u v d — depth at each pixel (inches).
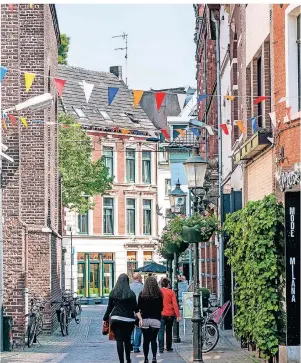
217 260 2066.9
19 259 1545.3
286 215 1081.4
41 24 1814.7
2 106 1530.5
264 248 1077.1
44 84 1807.3
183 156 3784.5
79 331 1995.6
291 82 1104.8
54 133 2220.7
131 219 3954.2
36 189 1836.9
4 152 1536.7
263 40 1278.3
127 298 1110.4
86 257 3757.4
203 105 2802.7
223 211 1772.9
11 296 1544.0
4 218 1545.3
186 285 2576.3
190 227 1202.0
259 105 1389.0
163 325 1422.2
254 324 1100.5
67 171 3102.9
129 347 1133.7
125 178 3917.3
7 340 1451.8
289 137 1090.1
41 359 1304.1
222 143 2028.8
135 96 1056.2
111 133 3848.4
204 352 1365.7
